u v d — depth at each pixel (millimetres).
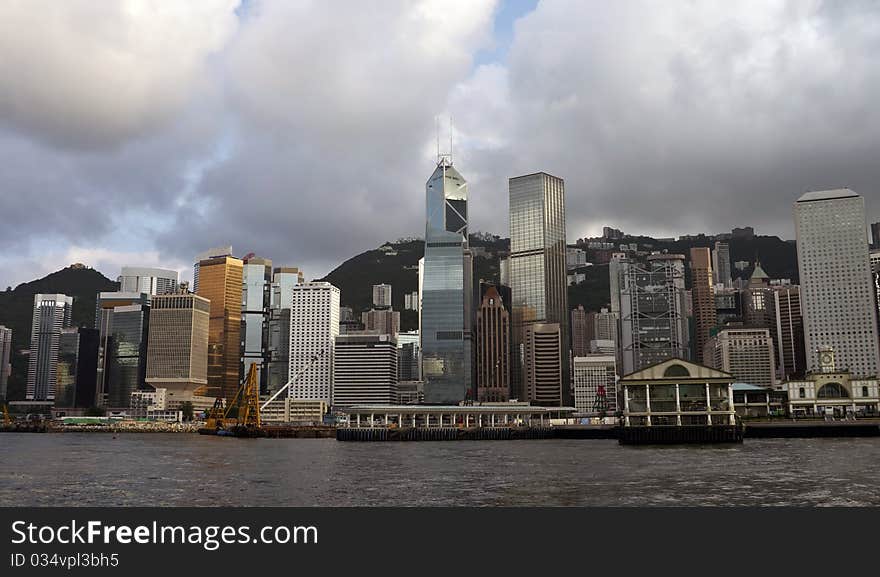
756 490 90688
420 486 99562
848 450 173750
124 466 141250
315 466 139000
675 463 134625
